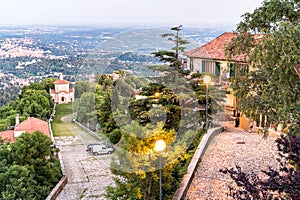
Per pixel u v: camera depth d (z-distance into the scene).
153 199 5.80
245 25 10.30
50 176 16.44
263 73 8.96
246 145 10.23
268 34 8.58
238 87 9.87
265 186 3.91
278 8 9.35
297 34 7.70
